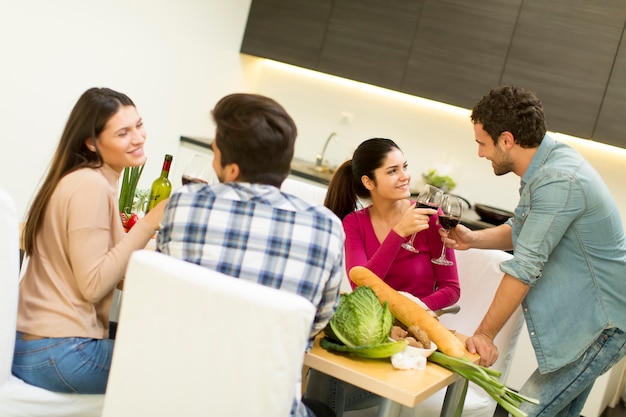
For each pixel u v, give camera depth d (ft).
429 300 7.77
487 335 7.19
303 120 17.51
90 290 6.05
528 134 7.33
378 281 6.61
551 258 7.50
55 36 12.29
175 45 15.05
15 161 12.27
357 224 8.54
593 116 13.82
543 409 7.73
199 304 4.79
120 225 6.53
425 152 16.33
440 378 5.80
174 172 16.10
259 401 4.81
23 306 6.28
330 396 7.76
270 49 16.74
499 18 14.55
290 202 5.27
